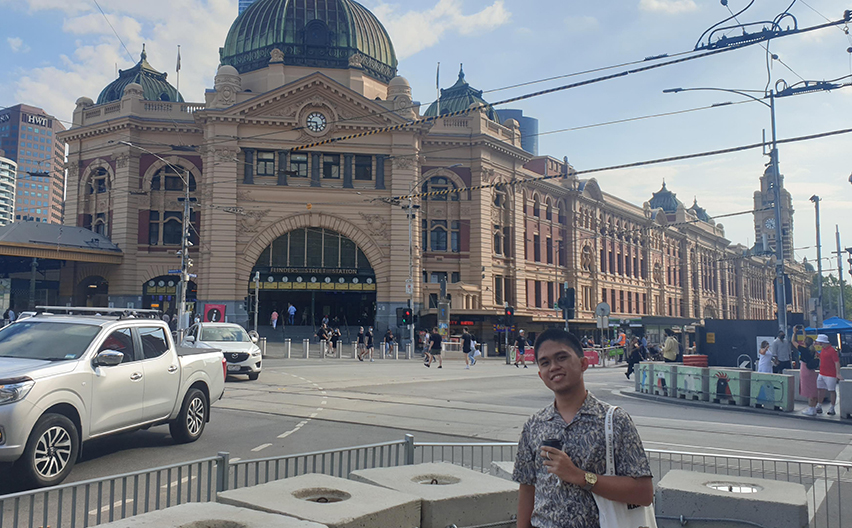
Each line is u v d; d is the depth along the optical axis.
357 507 4.36
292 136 46.69
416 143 48.78
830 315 65.56
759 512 5.15
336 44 52.19
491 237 52.50
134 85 48.28
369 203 47.38
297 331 47.28
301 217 46.59
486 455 10.20
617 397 21.02
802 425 15.38
